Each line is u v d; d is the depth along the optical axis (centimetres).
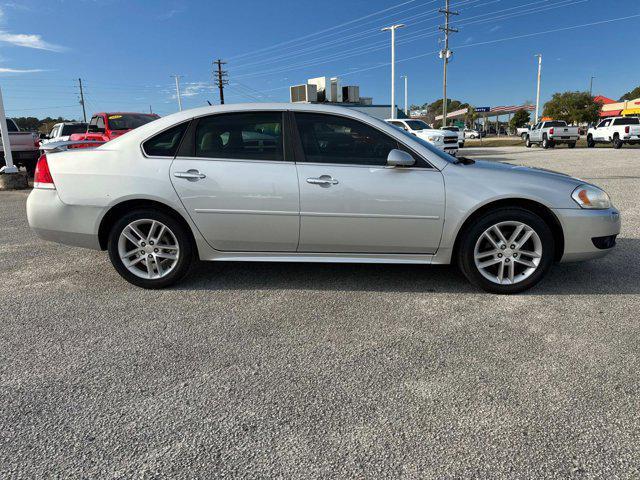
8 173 1145
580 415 231
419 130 2078
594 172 1308
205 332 329
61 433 223
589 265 468
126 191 391
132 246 415
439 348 302
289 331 329
